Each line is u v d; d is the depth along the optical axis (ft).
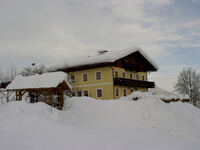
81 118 47.96
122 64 108.47
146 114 50.39
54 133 26.84
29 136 25.29
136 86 114.52
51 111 40.50
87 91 104.88
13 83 52.75
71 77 109.50
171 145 22.16
